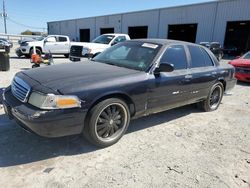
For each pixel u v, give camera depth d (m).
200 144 3.98
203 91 5.29
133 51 4.53
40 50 17.17
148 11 32.78
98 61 4.64
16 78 3.74
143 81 3.85
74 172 2.99
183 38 32.62
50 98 3.02
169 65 3.94
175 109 5.79
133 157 3.42
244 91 8.66
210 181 2.99
